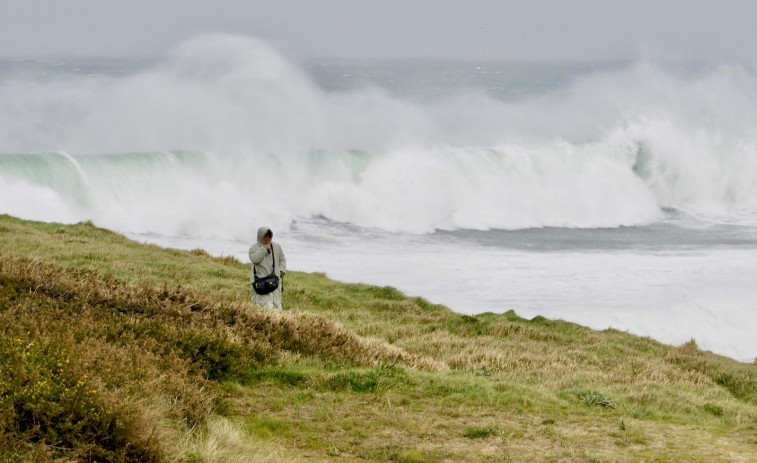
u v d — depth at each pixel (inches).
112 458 422.6
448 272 1962.4
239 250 2266.2
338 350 840.3
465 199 3097.9
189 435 490.3
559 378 951.6
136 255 1551.4
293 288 1505.9
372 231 2655.0
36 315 627.2
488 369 974.4
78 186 2428.6
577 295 1750.7
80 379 475.8
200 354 692.7
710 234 2726.4
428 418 607.2
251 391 653.3
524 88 7175.2
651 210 3287.4
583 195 3250.5
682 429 627.2
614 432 596.7
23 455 396.8
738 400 1007.6
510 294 1752.0
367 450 524.7
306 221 2758.4
